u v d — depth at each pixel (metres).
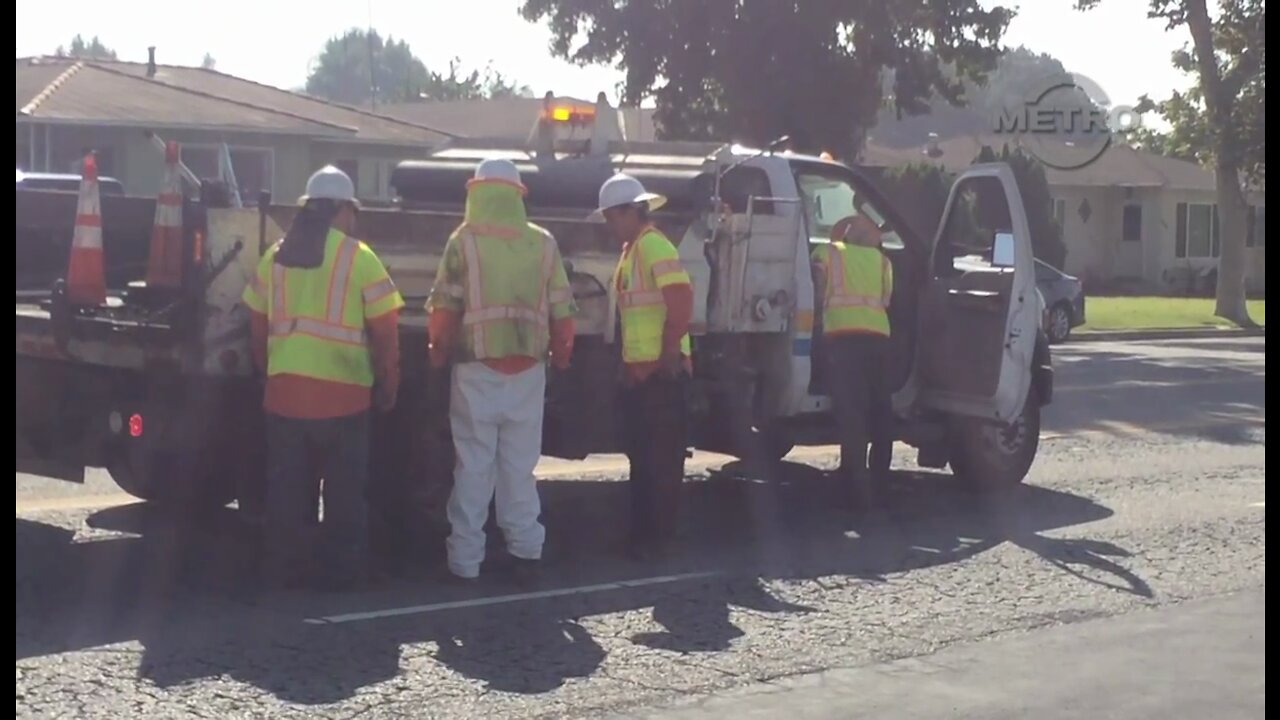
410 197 11.45
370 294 8.10
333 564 8.24
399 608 7.99
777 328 10.33
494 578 8.66
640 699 6.64
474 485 8.45
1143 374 21.83
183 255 8.25
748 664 7.18
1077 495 11.72
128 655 7.04
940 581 8.88
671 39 30.23
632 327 9.02
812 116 30.30
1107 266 53.91
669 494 9.23
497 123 44.72
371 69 63.53
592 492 11.28
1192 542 10.01
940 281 11.52
